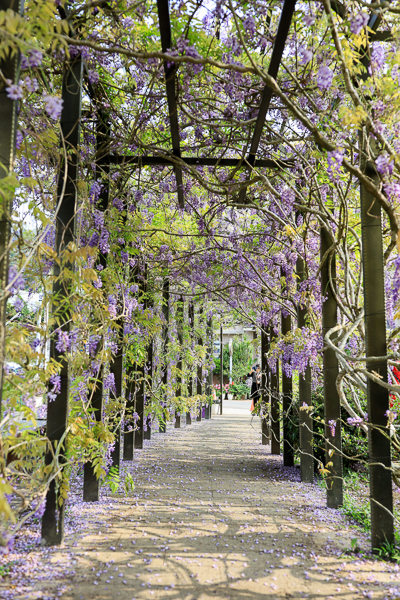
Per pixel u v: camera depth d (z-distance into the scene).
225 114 3.78
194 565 2.53
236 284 6.07
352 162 3.38
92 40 2.95
